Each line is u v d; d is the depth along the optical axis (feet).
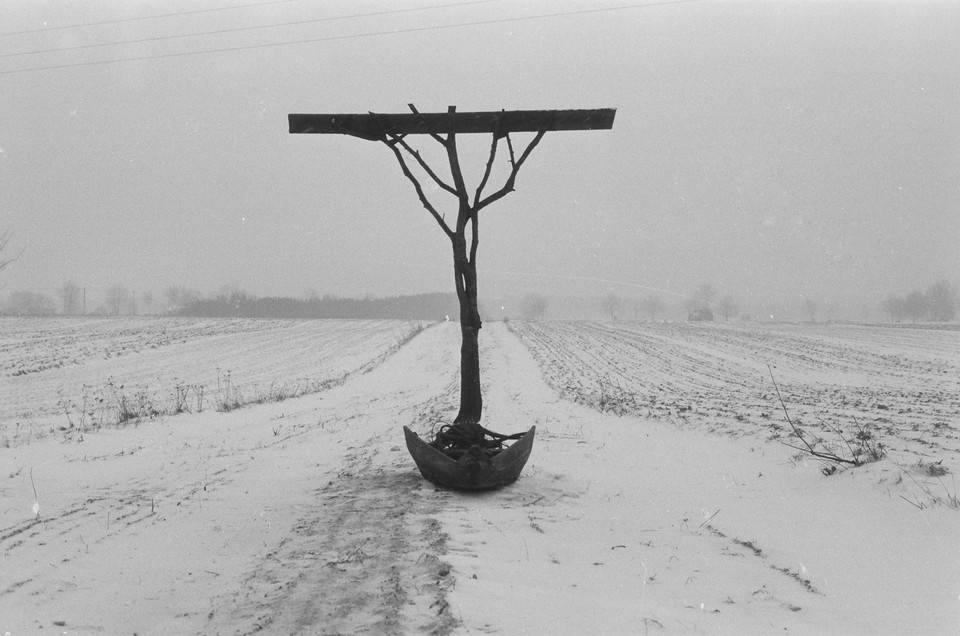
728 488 33.65
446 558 20.03
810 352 144.66
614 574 19.75
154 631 16.21
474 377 33.81
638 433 55.36
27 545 23.63
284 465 40.55
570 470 38.06
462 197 33.68
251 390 96.94
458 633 14.55
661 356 143.74
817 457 38.04
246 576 19.84
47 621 16.92
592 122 33.12
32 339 153.79
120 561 21.81
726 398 78.54
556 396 89.40
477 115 32.99
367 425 61.87
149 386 97.35
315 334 207.92
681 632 15.33
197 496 31.73
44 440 48.93
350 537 23.27
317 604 16.98
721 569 20.61
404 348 172.04
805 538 23.97
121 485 34.53
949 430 44.34
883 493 28.53
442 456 30.53
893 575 19.74
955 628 15.90
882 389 83.25
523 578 18.79
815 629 15.92
